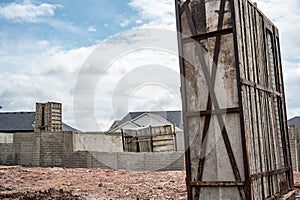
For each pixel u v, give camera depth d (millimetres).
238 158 6109
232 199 6090
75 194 9953
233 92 6223
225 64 6309
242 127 6043
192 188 6422
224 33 6316
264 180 6848
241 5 6707
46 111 19062
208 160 6328
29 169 15414
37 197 9211
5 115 32438
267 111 7555
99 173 15008
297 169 16516
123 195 9828
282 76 8898
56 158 17062
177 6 6746
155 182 12539
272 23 8680
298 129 17406
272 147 7547
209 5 6488
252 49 7062
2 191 10336
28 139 17406
